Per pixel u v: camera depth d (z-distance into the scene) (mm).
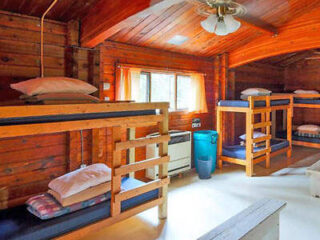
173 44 4320
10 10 2734
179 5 3209
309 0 4004
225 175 4688
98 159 3473
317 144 6281
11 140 2797
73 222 2219
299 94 6500
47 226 2080
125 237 2697
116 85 3783
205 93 5289
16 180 2844
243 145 5418
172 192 3883
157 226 2910
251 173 4625
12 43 2783
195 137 4781
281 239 2633
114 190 2484
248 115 4617
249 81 6379
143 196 2795
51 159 3094
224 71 5305
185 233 2764
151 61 4273
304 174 4723
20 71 2848
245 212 1891
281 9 4078
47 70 3039
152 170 4109
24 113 1918
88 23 3023
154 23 3512
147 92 4312
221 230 1641
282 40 4691
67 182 2371
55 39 3080
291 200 3598
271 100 5105
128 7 2527
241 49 5168
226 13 2791
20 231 1990
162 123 2949
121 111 2525
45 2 2680
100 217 2404
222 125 5504
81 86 2383
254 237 1692
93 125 2320
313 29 4383
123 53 3893
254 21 4113
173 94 4746
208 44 4656
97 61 3342
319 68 7242
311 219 3053
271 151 5227
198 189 4008
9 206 2773
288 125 5844
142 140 2707
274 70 7406
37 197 2420
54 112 2066
